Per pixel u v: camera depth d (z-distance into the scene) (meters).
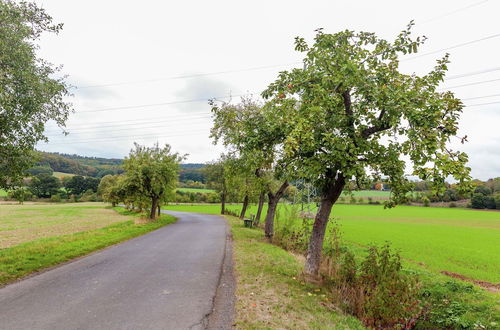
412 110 6.81
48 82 10.08
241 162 18.95
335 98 8.21
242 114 18.42
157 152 31.50
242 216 40.75
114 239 17.06
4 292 7.42
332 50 8.55
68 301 6.82
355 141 7.84
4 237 18.48
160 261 11.52
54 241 15.29
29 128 10.10
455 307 7.96
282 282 8.59
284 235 17.42
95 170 137.50
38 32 9.98
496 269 15.34
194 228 25.98
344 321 6.27
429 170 6.46
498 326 6.69
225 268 10.41
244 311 6.23
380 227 36.81
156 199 33.03
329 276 9.02
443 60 7.76
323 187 9.19
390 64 8.68
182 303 6.76
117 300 6.94
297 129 6.78
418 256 18.38
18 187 10.95
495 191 91.69
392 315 6.65
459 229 36.97
